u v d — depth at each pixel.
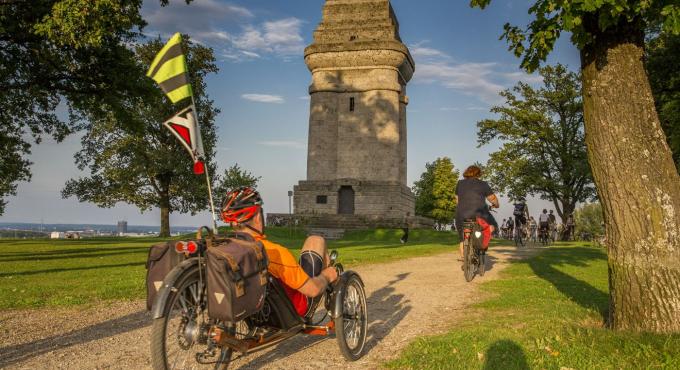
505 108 47.81
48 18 16.48
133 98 23.05
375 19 54.25
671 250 5.36
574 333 5.47
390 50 52.72
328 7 55.31
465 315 7.25
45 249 25.11
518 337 5.44
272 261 4.27
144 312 7.75
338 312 4.93
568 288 9.49
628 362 4.54
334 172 53.94
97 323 6.96
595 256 17.39
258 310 3.83
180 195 46.16
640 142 5.54
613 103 5.63
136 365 4.98
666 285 5.32
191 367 4.18
